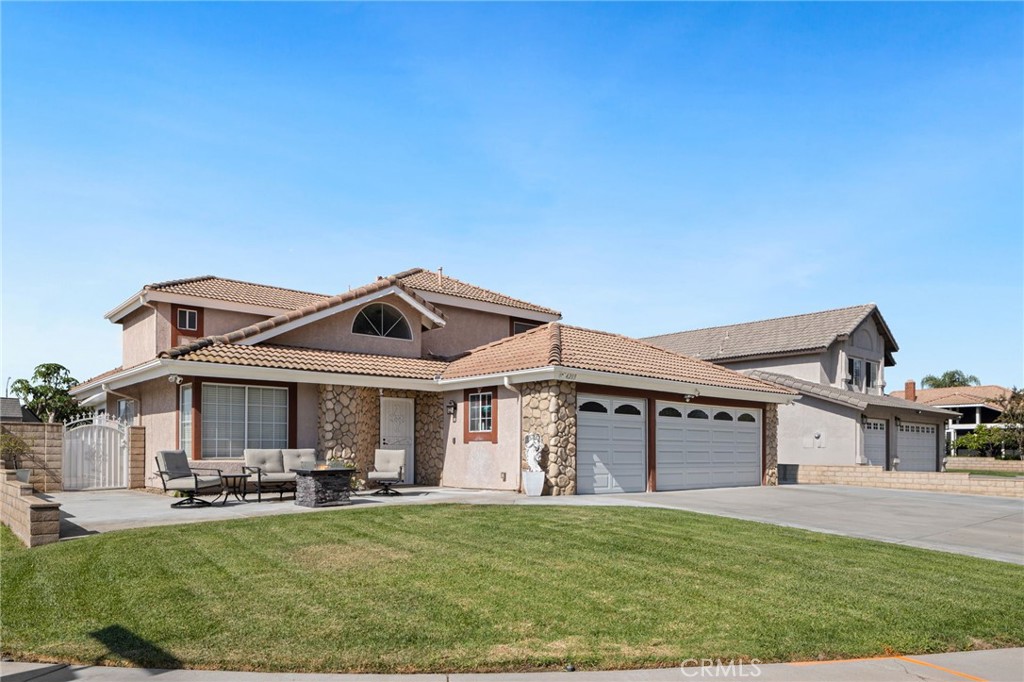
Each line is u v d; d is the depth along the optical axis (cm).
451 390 2052
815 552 1052
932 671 628
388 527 1163
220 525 1181
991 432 4416
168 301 2241
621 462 1923
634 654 639
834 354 3338
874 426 3075
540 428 1780
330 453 1869
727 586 846
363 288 2109
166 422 1891
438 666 610
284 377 1788
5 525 1276
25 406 4028
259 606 749
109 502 1572
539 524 1200
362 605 753
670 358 2273
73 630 692
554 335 1991
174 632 681
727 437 2248
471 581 841
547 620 717
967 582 912
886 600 816
